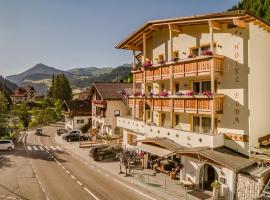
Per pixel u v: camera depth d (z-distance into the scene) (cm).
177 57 2494
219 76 2142
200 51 2355
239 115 2030
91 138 4812
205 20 2083
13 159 3256
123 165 2917
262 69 2091
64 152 3812
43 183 2262
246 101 1994
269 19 3356
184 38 2494
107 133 5041
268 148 1975
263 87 2095
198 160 2103
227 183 1898
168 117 2756
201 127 2358
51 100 12250
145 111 2819
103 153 3197
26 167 2831
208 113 2066
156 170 2639
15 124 6856
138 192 2050
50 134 6216
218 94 2069
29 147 4278
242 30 2017
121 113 5019
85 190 2091
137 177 2425
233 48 2073
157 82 2883
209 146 2028
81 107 6475
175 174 2366
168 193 2000
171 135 2388
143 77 2898
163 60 2600
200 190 2066
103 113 5062
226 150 2041
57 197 1931
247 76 1989
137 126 2997
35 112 9594
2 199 1870
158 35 2827
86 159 3275
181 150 2038
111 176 2502
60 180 2358
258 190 1733
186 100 2250
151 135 2686
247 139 1978
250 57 1983
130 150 3120
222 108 2123
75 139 4959
